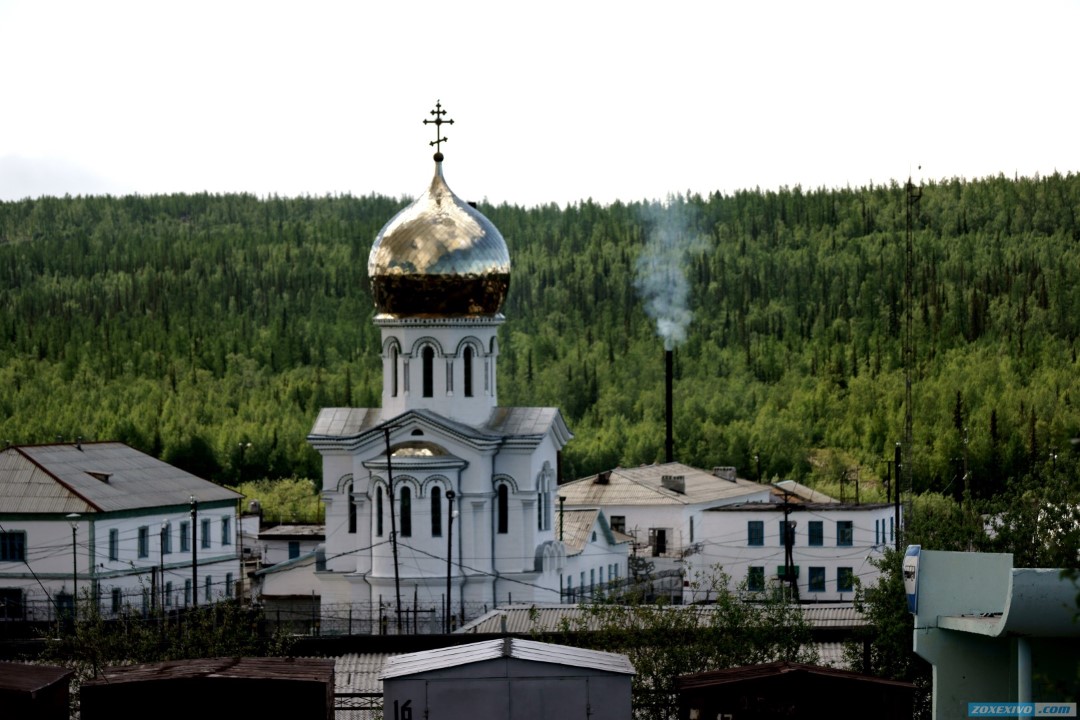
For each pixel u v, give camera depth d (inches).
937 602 2704.2
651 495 6865.2
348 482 5556.1
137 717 2839.6
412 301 5497.1
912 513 4761.3
